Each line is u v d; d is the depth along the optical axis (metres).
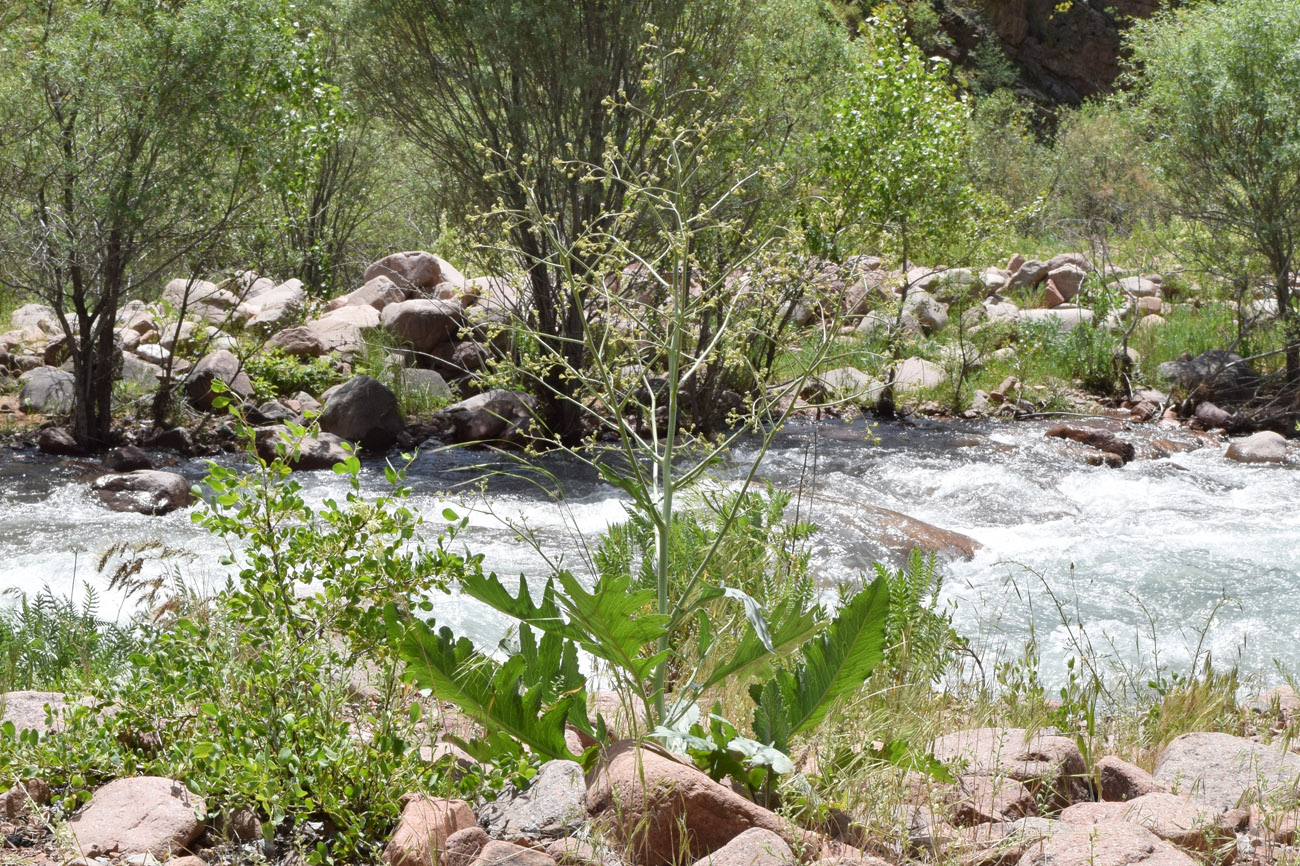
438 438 11.60
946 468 10.66
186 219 10.73
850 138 12.62
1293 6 13.29
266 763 2.74
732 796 2.70
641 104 10.88
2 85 10.11
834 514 8.30
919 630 4.54
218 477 3.23
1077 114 31.16
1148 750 4.11
